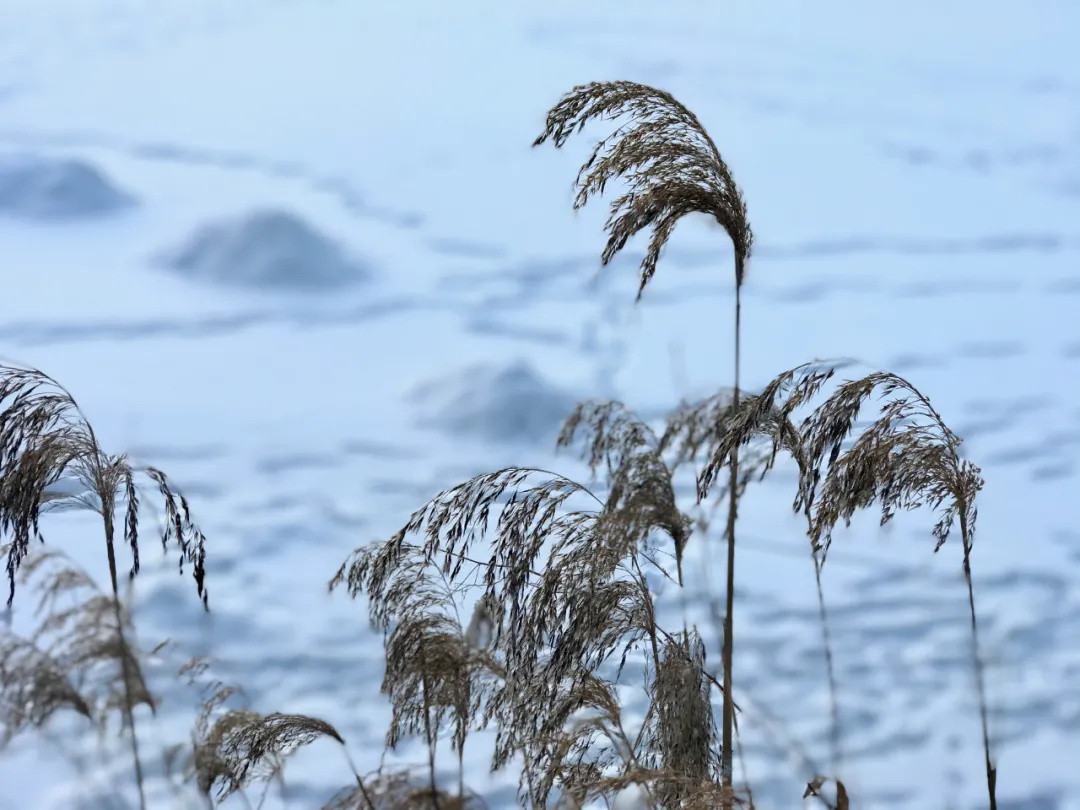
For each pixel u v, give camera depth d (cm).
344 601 931
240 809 396
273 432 1479
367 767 627
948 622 909
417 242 2539
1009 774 697
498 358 1689
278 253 2292
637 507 305
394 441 1434
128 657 257
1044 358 1855
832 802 590
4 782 416
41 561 269
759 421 312
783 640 863
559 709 313
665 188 306
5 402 337
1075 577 1017
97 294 2153
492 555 299
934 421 317
